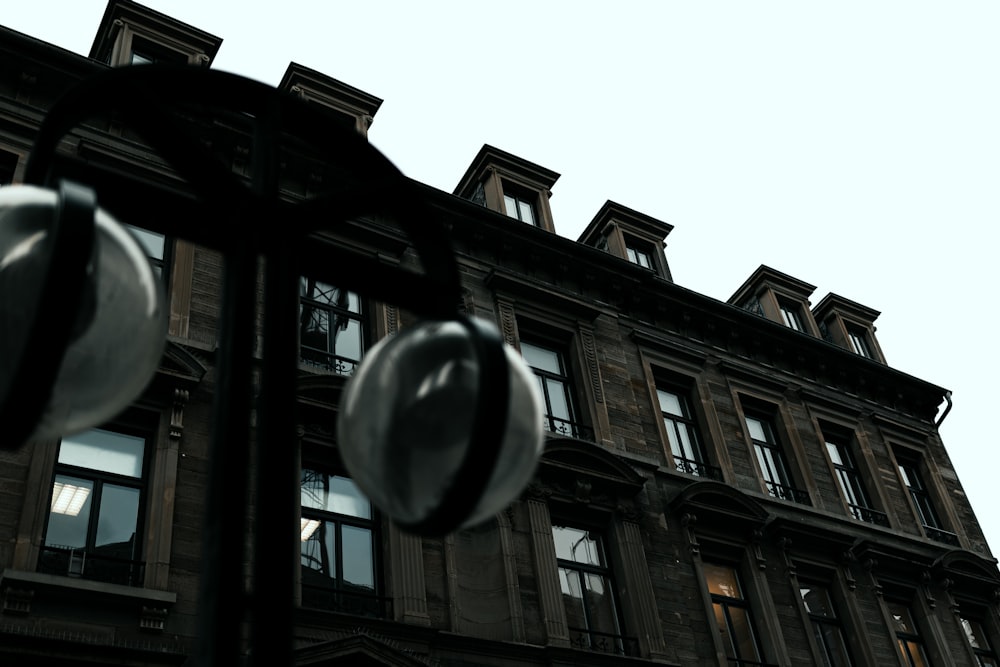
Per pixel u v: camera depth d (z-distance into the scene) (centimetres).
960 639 2003
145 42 1684
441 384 292
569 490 1573
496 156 2141
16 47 1455
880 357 2658
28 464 1112
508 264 1909
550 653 1345
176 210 300
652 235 2369
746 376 2145
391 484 295
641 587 1530
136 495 1180
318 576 1253
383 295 325
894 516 2158
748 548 1767
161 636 1063
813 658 1698
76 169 282
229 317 295
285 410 288
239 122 1569
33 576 1008
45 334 238
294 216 320
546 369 1806
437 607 1308
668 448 1823
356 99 1888
